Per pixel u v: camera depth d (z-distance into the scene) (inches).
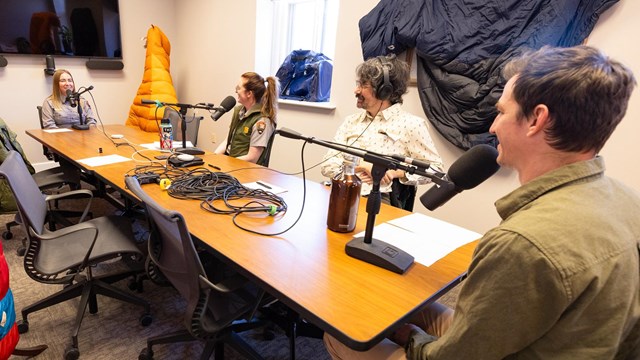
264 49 148.4
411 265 40.3
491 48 80.5
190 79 183.2
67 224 96.6
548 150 24.9
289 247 42.7
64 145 93.3
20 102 145.6
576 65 22.9
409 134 67.5
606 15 72.7
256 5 141.9
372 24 99.4
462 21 83.9
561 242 21.3
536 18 75.6
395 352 37.2
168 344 62.6
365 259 40.4
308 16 140.2
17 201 50.6
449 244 46.4
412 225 51.9
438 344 28.0
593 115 22.6
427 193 36.6
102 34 158.9
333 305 32.3
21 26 138.6
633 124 71.8
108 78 167.2
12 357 57.2
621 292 21.7
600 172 24.5
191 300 43.6
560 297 21.0
